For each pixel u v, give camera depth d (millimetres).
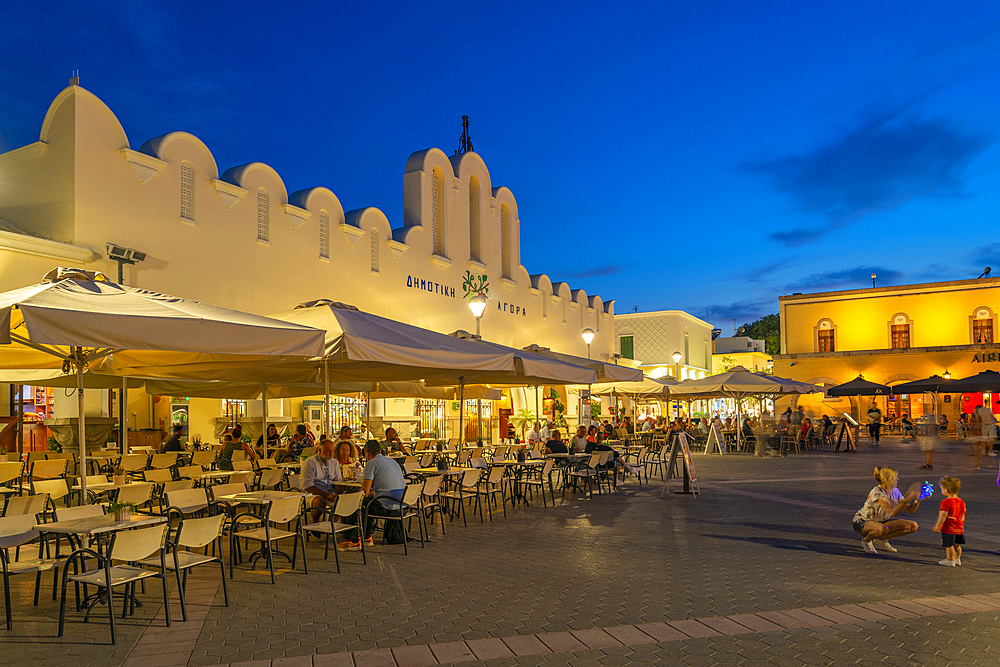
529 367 12539
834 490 16500
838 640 5738
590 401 36188
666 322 49812
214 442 18438
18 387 15625
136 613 6434
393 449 16281
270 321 8039
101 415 15492
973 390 30484
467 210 28234
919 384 32219
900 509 9164
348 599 6957
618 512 13039
